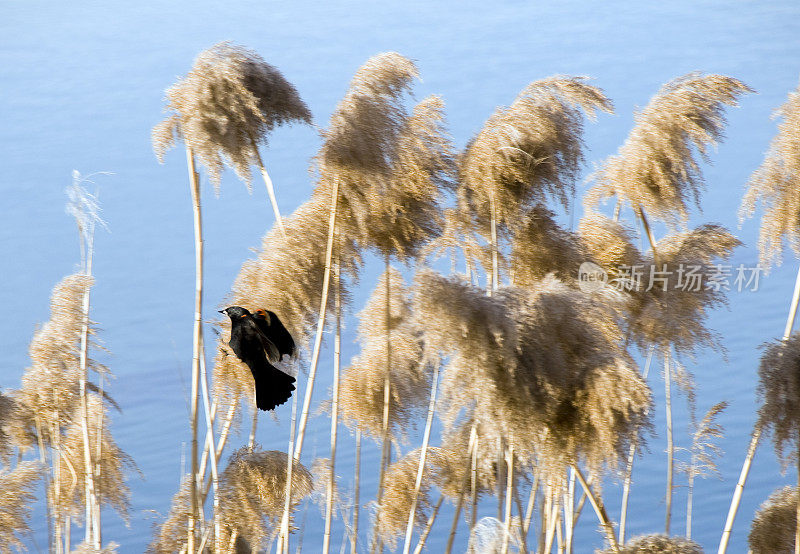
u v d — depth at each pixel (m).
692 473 14.16
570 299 9.61
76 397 13.06
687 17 67.56
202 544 10.88
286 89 10.04
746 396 26.52
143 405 26.42
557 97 11.02
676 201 12.26
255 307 11.80
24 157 42.75
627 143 12.40
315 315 11.89
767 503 13.53
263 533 11.57
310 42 56.12
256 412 12.54
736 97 11.95
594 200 13.03
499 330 8.99
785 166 13.01
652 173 12.14
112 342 29.61
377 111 10.74
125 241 36.38
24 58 58.00
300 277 11.55
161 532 12.34
